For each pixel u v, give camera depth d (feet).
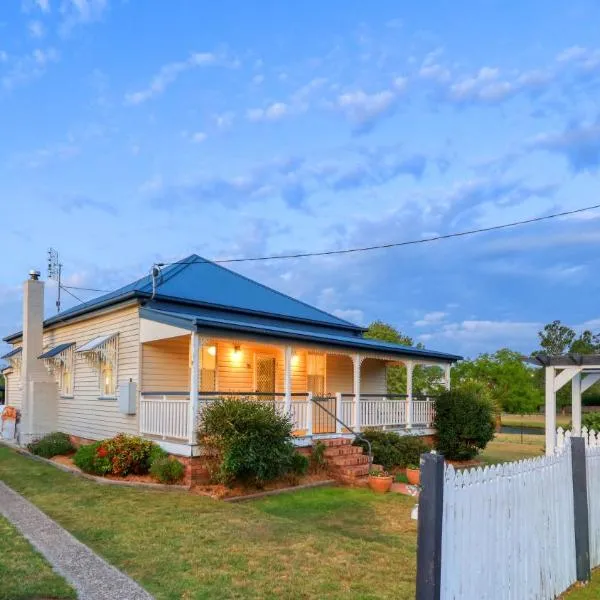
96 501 35.96
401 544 27.73
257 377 60.59
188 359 54.39
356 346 54.19
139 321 51.67
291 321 64.69
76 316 63.52
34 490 40.42
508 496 19.03
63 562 23.41
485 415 61.46
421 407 62.34
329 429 56.08
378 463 51.80
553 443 38.24
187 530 28.50
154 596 19.72
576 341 193.06
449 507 15.74
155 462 43.11
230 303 60.13
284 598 19.65
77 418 63.52
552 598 21.35
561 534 22.59
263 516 31.81
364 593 20.17
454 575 15.74
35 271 71.77
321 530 29.43
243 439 39.09
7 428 74.69
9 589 19.94
